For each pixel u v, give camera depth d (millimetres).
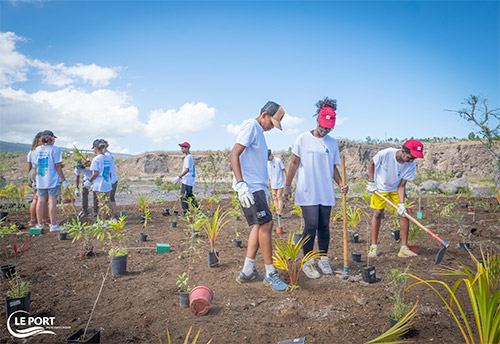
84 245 5211
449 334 2631
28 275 4289
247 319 2969
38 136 8086
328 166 4180
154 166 66062
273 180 8719
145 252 5449
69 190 8836
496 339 1897
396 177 4824
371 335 2629
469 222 7930
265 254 3672
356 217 6387
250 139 3525
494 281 2422
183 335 2699
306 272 4039
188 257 5121
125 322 2943
